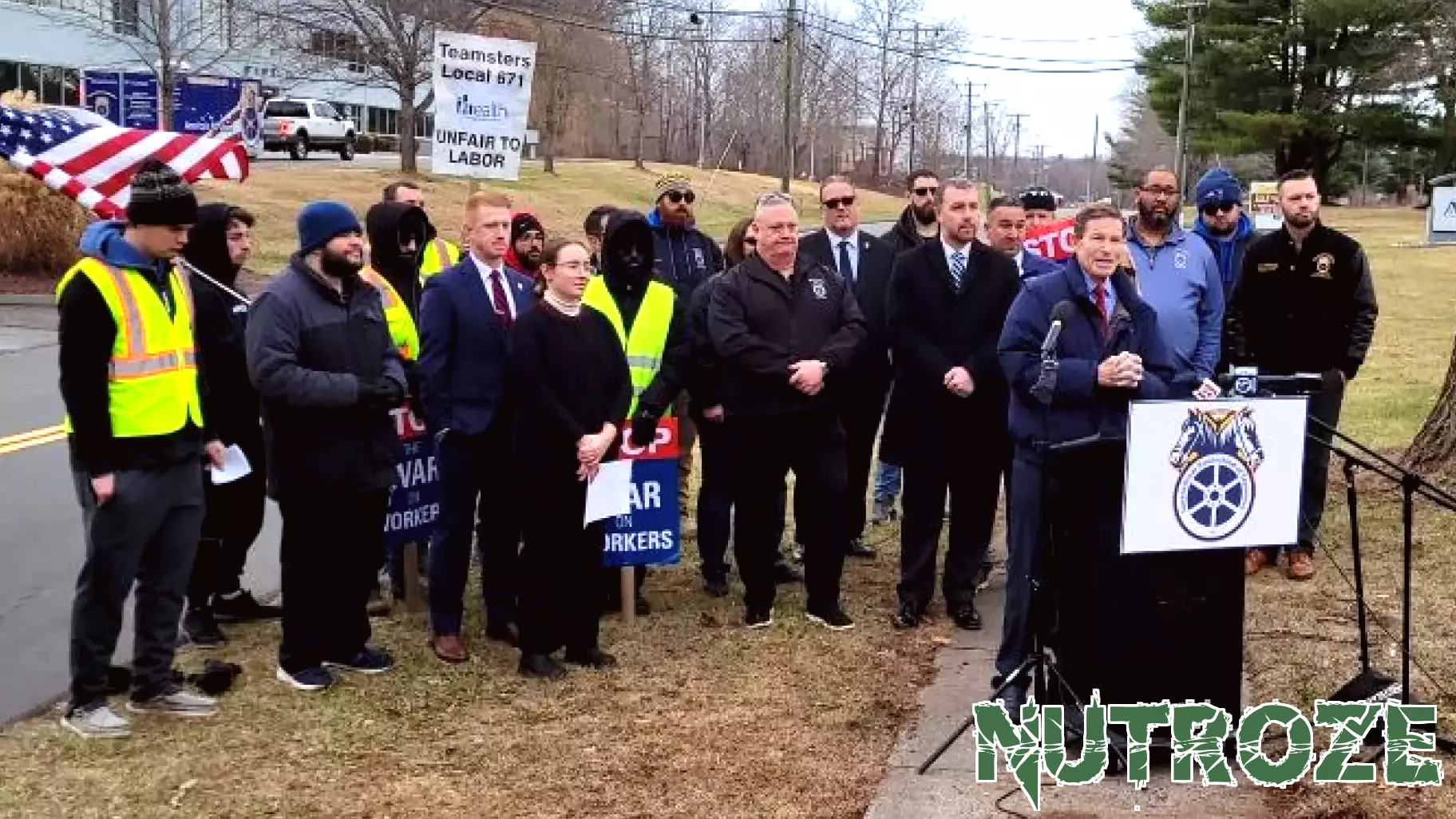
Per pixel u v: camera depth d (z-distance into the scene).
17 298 20.30
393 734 5.00
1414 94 47.56
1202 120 49.94
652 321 6.19
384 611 6.52
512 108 7.46
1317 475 6.59
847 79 74.56
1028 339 4.96
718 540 6.69
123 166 8.31
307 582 5.43
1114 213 4.82
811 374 5.91
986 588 7.01
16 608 6.66
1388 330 18.72
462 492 5.83
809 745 4.88
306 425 5.26
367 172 35.50
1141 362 4.80
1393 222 46.12
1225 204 6.96
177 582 5.14
